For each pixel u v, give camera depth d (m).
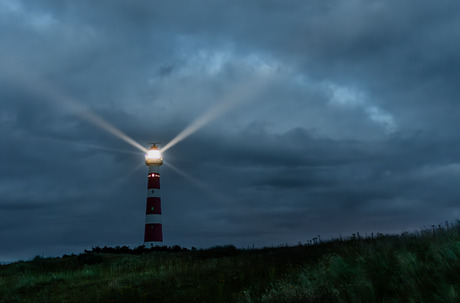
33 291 18.78
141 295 13.99
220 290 12.43
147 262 25.73
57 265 28.27
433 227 12.75
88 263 28.56
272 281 12.78
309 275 11.80
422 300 7.06
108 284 17.19
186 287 14.65
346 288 8.77
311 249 19.80
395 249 11.62
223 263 19.75
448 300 6.66
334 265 11.49
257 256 21.02
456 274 7.69
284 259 17.98
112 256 31.00
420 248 10.36
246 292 11.35
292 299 9.20
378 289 8.47
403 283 8.16
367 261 10.64
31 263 28.56
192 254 28.58
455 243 9.44
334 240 21.69
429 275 8.22
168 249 36.00
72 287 18.53
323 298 8.61
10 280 22.78
